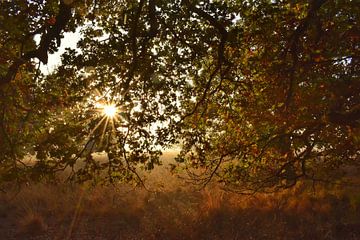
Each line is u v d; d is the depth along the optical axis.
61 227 11.76
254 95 8.02
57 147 7.07
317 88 7.39
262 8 7.04
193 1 6.61
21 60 6.48
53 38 6.79
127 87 7.22
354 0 7.26
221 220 11.77
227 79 7.59
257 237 10.47
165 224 11.38
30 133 7.25
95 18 7.72
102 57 7.24
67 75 7.28
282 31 7.57
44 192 14.70
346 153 8.77
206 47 7.36
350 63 7.81
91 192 14.66
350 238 9.84
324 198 12.55
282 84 7.71
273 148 8.61
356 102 7.60
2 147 6.97
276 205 12.33
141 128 7.45
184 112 8.30
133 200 13.79
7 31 6.27
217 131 8.95
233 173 9.12
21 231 11.27
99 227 11.69
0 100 6.67
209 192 13.70
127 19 7.17
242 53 7.64
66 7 6.74
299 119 7.73
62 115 7.49
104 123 7.29
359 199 10.02
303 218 11.46
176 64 7.41
